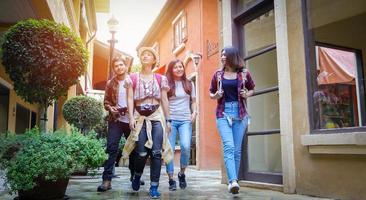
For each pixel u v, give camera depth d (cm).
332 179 390
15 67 448
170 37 1589
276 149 505
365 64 473
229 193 449
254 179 535
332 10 465
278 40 478
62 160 362
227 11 609
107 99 509
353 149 362
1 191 461
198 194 440
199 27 1206
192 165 1240
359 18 475
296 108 448
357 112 448
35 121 1239
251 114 564
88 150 391
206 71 1161
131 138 418
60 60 447
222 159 592
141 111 414
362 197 356
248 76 442
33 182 354
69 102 862
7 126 988
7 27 845
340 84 455
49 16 727
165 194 440
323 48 455
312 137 410
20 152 355
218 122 438
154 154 410
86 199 390
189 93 519
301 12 452
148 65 431
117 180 664
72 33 469
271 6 525
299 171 437
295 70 454
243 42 590
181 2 1390
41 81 455
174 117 506
